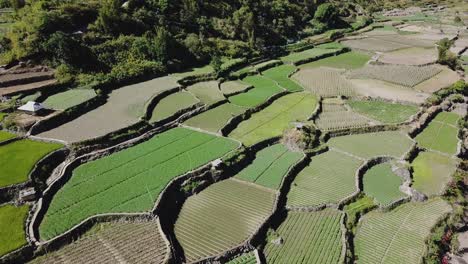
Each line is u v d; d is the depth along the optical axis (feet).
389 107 278.87
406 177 205.98
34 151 187.73
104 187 174.70
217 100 270.87
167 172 187.01
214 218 167.63
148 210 160.66
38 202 161.07
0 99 225.56
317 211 177.88
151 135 222.28
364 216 179.93
